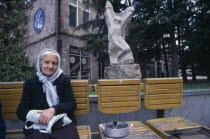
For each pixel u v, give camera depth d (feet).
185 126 7.11
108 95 7.26
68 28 49.11
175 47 35.55
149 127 7.51
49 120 5.61
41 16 52.80
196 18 31.50
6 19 21.29
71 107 6.17
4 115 7.02
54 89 6.18
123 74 14.12
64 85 6.39
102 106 7.20
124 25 15.83
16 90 7.15
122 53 15.11
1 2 21.94
